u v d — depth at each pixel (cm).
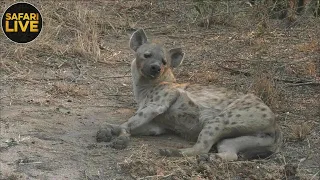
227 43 1399
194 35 1472
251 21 1516
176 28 1524
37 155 780
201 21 1549
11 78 1107
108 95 1065
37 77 1128
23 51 1222
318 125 934
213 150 816
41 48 1274
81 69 1193
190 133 861
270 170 759
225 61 1273
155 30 1511
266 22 1469
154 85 912
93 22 1445
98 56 1255
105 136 834
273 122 805
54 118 925
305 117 968
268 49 1334
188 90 873
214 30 1514
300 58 1280
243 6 1633
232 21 1546
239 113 805
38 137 841
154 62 893
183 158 773
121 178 727
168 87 884
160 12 1642
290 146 853
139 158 770
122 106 1010
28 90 1054
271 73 1133
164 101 863
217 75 1172
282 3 1532
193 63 1261
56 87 1062
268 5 1534
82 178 724
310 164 796
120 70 1207
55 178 720
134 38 942
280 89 1068
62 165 755
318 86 1125
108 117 950
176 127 871
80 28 1404
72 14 1463
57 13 1482
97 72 1186
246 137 800
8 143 809
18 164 751
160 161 758
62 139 838
